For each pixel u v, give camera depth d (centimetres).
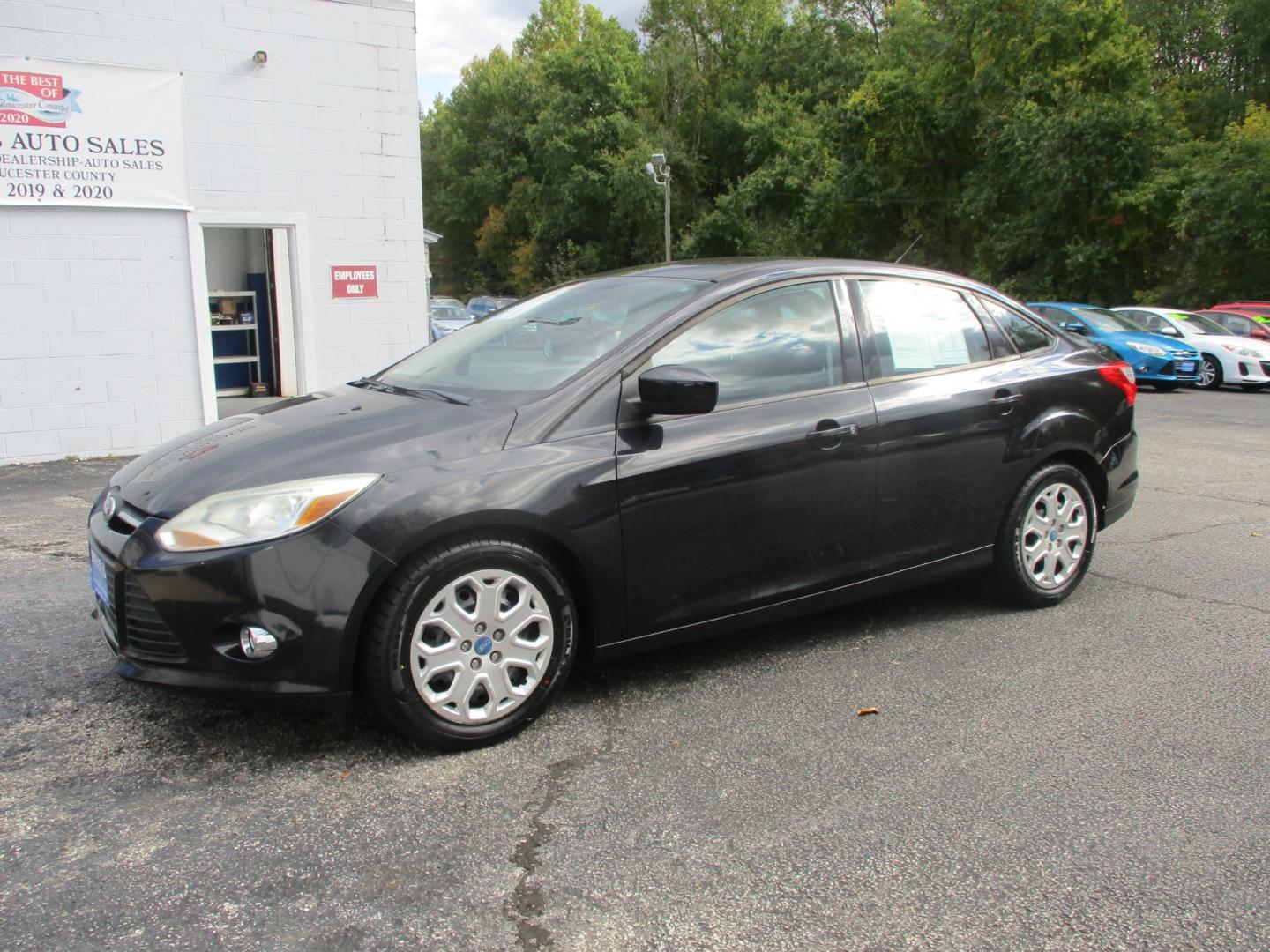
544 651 317
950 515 408
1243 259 2608
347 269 1015
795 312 381
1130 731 326
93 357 885
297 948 215
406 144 1027
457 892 236
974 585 488
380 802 277
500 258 6381
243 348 1086
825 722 332
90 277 877
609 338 354
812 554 372
